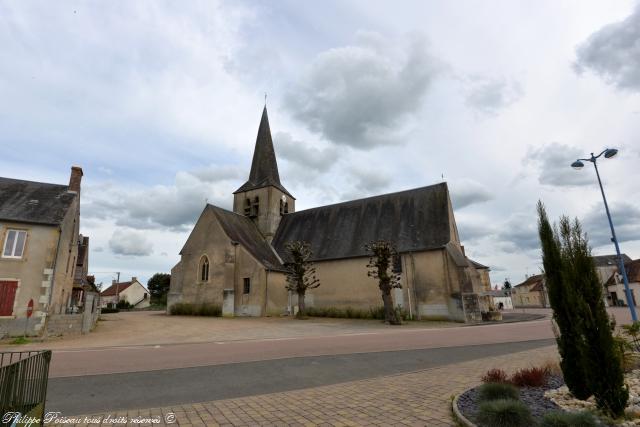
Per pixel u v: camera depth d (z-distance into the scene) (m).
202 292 29.05
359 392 6.77
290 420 5.27
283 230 35.88
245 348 12.41
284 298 29.17
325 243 31.23
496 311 27.41
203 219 30.98
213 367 9.27
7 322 16.47
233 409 5.82
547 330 17.69
